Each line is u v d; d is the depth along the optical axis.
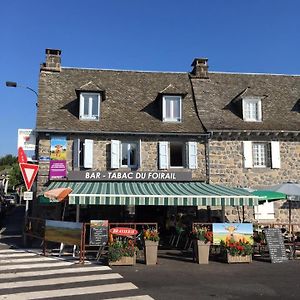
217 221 22.05
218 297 9.61
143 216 23.02
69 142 22.09
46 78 25.17
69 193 16.97
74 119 22.72
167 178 22.05
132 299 9.30
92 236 14.58
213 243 15.07
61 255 15.73
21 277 11.69
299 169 23.45
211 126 23.14
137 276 12.07
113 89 25.53
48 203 21.81
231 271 13.16
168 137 22.89
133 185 20.42
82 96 23.00
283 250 15.38
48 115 22.64
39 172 21.58
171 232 21.98
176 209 23.16
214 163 22.81
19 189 63.31
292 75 28.56
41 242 19.55
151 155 22.61
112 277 11.84
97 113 22.97
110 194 17.16
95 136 22.33
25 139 21.56
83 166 22.09
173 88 23.91
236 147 23.16
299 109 25.45
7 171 78.25
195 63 27.39
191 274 12.55
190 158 22.64
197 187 20.06
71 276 11.91
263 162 23.52
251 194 17.86
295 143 23.69
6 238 21.52
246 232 15.39
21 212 41.22
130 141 22.73
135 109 24.25
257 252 16.97
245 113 24.25
